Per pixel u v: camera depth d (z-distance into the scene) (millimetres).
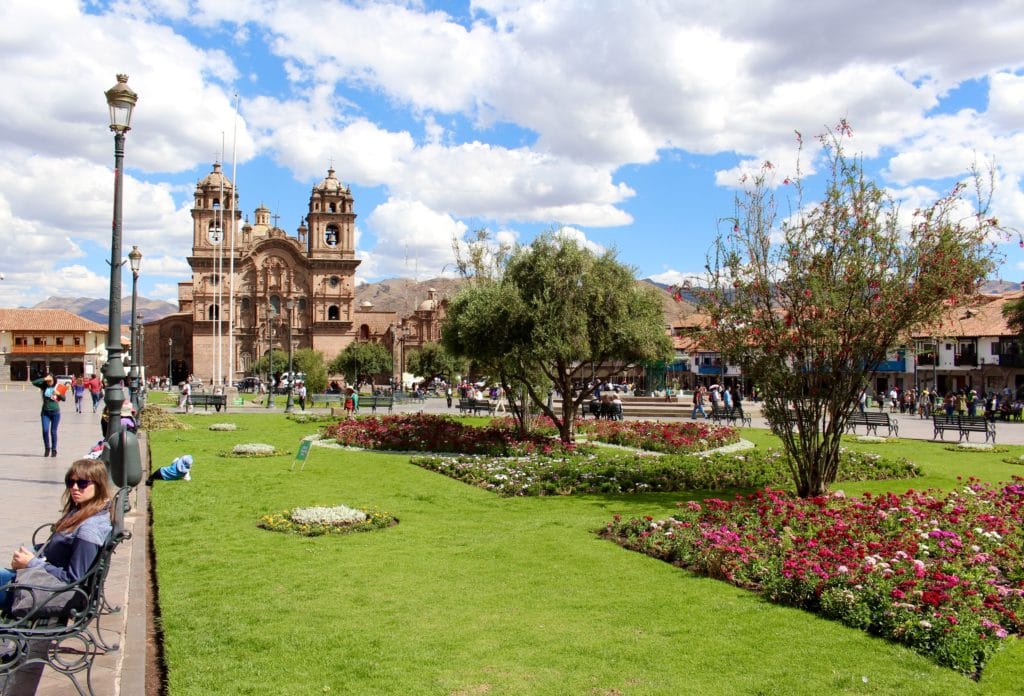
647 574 8992
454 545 10398
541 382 24359
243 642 6730
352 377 97938
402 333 103062
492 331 21203
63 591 5266
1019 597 7797
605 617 7465
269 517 11758
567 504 13852
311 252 110875
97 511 6141
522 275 21609
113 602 7684
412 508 13281
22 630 5145
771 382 13891
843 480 17375
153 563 9531
